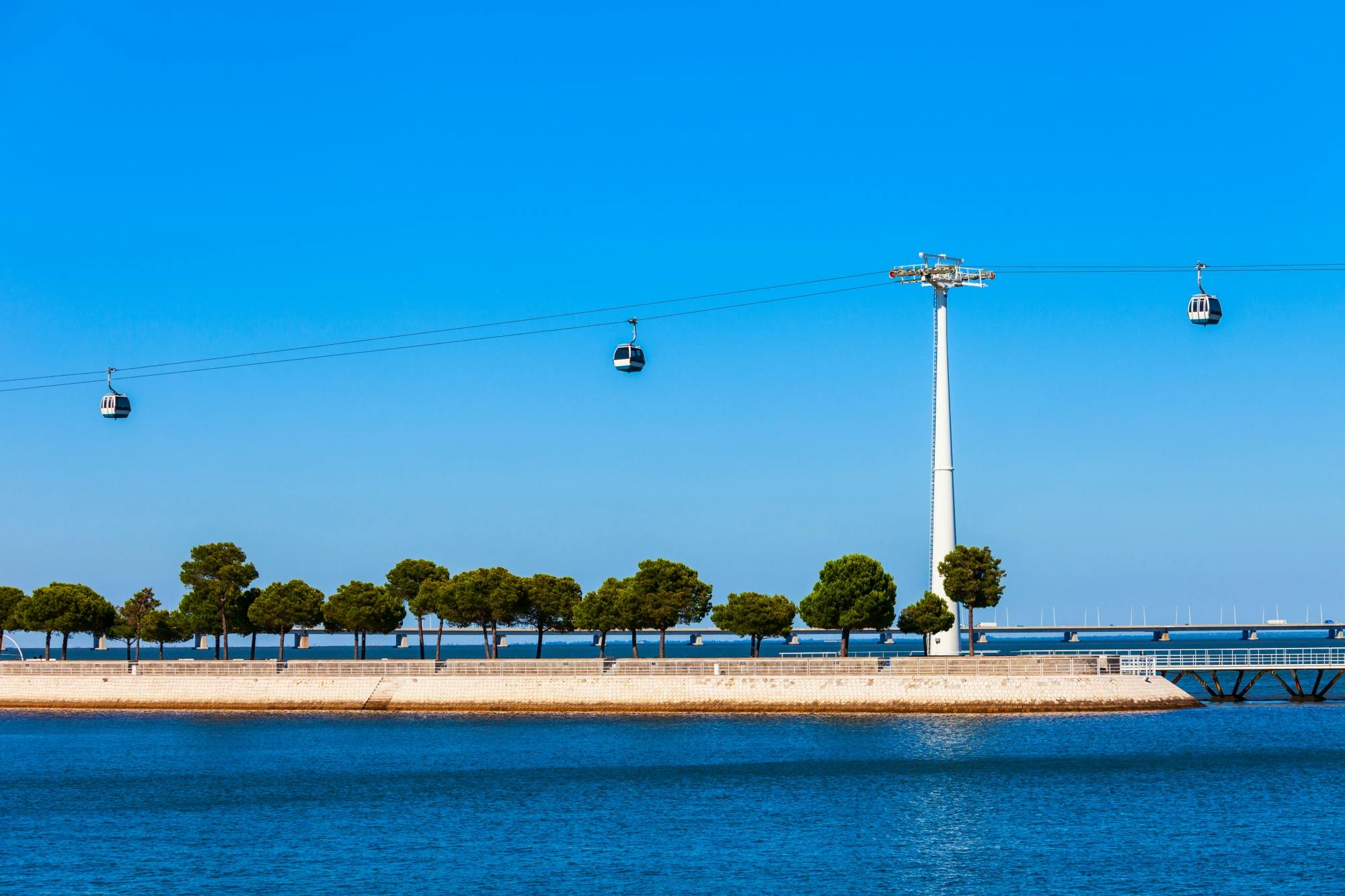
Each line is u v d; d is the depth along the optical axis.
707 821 115.44
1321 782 131.00
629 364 162.38
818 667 183.00
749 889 93.31
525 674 190.12
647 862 100.88
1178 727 171.12
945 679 181.00
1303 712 191.12
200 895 93.12
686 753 152.00
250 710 196.62
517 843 107.94
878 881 95.06
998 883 94.12
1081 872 96.44
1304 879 94.00
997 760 145.12
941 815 117.00
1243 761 144.25
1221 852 102.38
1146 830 110.19
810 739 160.88
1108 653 189.75
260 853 105.31
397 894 92.88
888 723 173.62
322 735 171.62
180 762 151.12
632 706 184.75
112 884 96.19
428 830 113.19
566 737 165.12
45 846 108.38
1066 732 165.62
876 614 195.75
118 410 169.88
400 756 153.38
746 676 183.88
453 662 194.00
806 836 109.19
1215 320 159.00
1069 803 121.94
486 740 164.12
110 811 122.94
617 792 128.88
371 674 196.00
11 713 199.88
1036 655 184.62
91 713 198.75
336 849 106.44
